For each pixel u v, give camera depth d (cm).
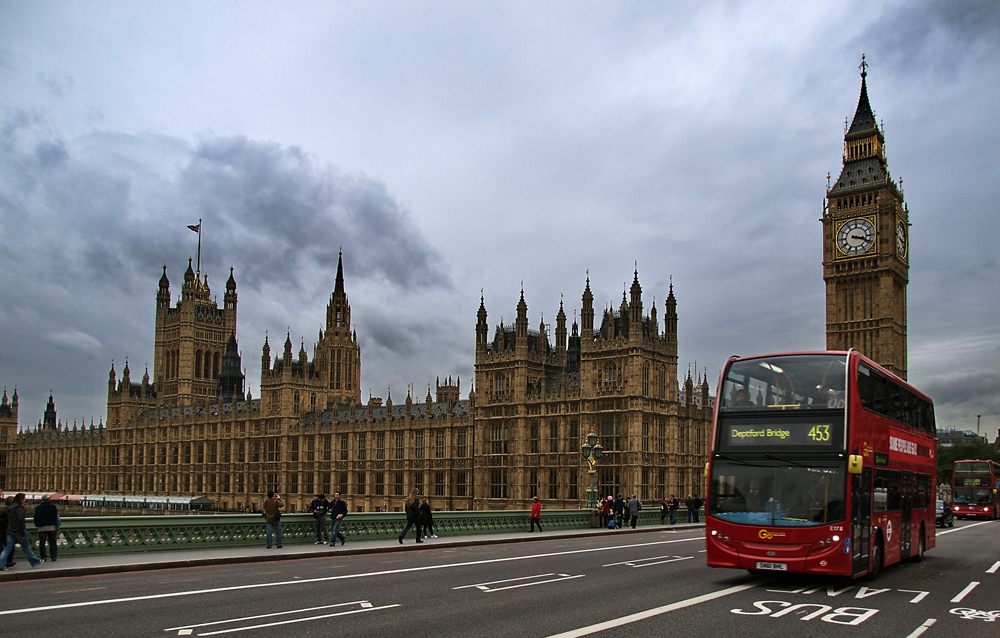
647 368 10362
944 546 5725
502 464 11481
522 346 11444
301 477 15562
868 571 3356
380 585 3131
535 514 6303
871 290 13575
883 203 13575
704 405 11712
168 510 17338
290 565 3906
